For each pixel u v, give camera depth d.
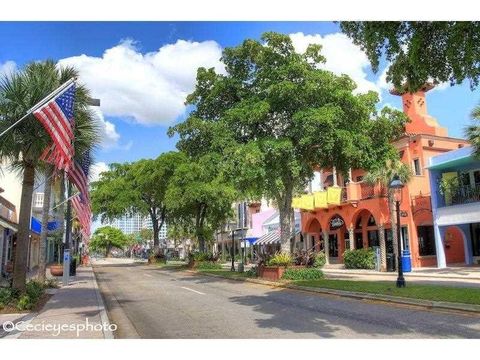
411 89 11.59
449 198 27.97
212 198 35.28
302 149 21.39
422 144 30.42
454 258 30.73
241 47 22.62
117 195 50.94
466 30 9.59
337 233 38.50
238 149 20.17
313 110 19.20
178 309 13.35
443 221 27.55
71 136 11.90
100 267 48.44
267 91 20.84
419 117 32.09
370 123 20.94
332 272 27.72
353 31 11.43
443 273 22.89
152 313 12.66
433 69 11.06
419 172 30.47
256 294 17.20
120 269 42.59
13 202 34.56
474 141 22.45
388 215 30.17
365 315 11.24
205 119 24.67
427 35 10.50
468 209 25.97
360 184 33.12
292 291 17.91
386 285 16.56
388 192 28.28
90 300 15.00
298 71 19.70
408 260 25.36
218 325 10.38
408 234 29.89
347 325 9.92
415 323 9.93
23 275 13.61
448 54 10.13
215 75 24.22
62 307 13.24
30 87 13.28
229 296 16.67
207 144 24.52
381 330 9.25
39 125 13.11
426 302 12.30
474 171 28.45
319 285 17.94
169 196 35.94
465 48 9.80
